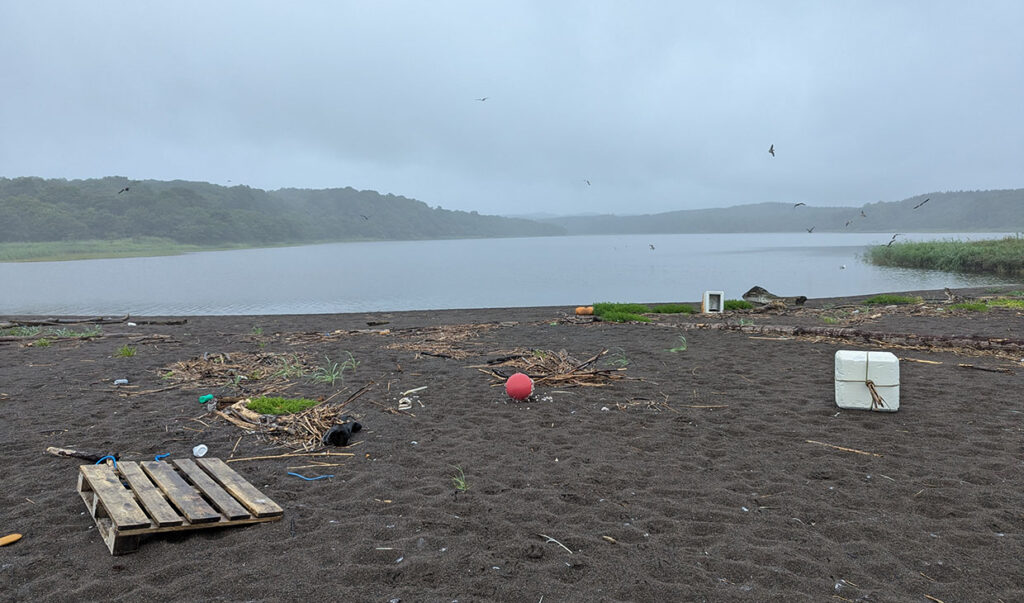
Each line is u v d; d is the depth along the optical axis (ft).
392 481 18.54
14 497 17.28
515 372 33.76
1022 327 52.08
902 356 38.45
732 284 137.90
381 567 13.28
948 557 13.75
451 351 41.52
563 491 17.70
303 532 15.07
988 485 17.85
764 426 23.90
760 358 38.29
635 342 46.09
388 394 29.78
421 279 168.86
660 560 13.61
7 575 13.00
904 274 153.38
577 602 11.98
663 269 197.98
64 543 14.48
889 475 18.72
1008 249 153.89
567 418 25.43
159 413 26.73
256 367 36.70
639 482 18.42
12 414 26.50
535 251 414.82
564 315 68.44
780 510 16.34
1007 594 12.28
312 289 136.77
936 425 23.73
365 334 52.49
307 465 20.20
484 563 13.44
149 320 69.31
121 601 11.94
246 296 120.37
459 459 20.57
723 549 14.16
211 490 16.71
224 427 24.56
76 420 25.49
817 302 82.48
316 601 11.99
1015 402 26.84
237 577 12.82
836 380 26.35
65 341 50.55
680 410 26.43
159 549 14.15
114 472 17.07
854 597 12.19
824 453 20.83
